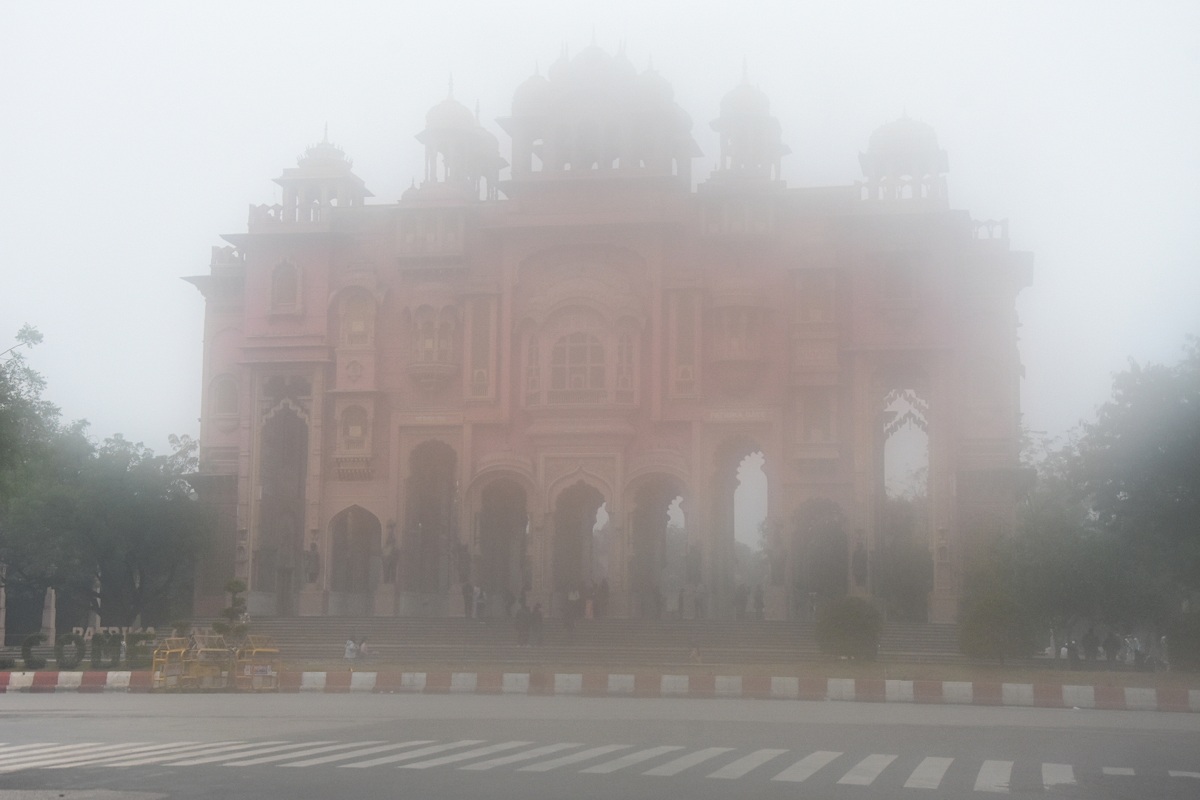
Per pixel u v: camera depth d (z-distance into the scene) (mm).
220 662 29359
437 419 49625
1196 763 14469
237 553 49906
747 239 47875
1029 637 34219
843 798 11180
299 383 51312
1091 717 22219
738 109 49156
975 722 20391
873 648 35250
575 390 48438
